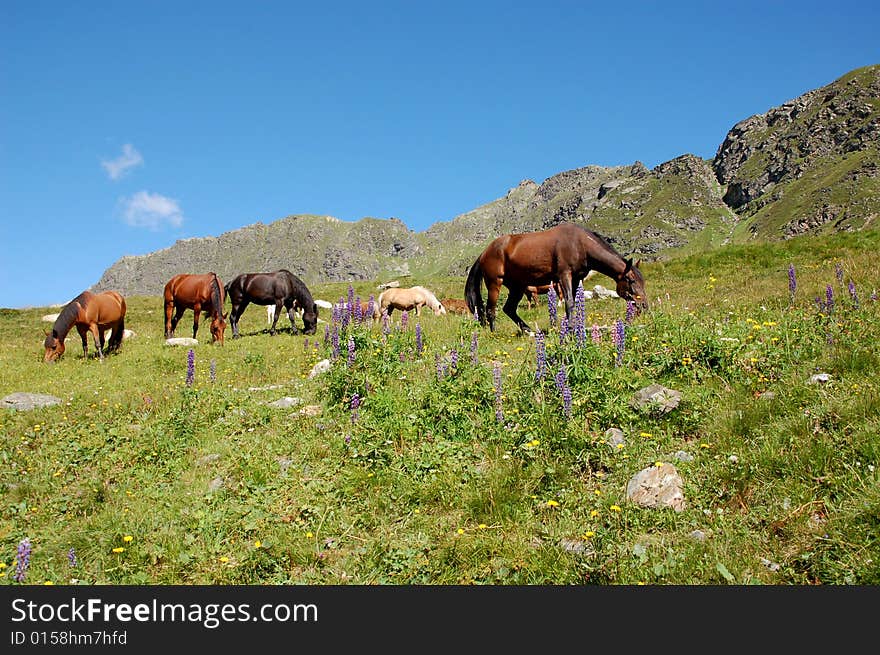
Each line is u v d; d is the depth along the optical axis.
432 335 14.06
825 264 17.61
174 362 15.07
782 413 5.74
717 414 6.14
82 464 7.57
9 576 4.84
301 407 8.84
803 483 4.64
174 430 8.21
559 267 12.73
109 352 18.69
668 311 12.27
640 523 4.64
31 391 12.60
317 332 21.20
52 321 33.81
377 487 5.72
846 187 188.00
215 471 6.79
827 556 3.91
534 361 9.10
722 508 4.68
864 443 4.77
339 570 4.61
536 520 4.91
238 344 18.14
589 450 5.73
